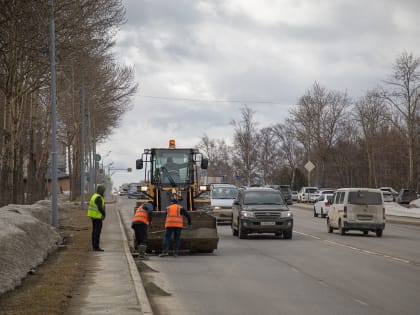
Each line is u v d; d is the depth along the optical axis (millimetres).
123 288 15078
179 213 24125
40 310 11711
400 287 16172
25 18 31828
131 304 12961
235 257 23906
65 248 25016
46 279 15961
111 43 50000
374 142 96375
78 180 91062
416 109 86125
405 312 12789
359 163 110062
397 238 33500
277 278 18000
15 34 32281
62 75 49188
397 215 59406
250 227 32250
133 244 27969
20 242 17938
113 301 13320
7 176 37375
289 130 119500
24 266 16719
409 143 78750
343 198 35469
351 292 15406
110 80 72000
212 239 25000
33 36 32844
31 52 35031
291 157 132750
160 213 25375
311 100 99812
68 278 16203
